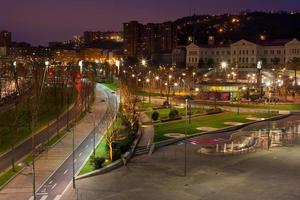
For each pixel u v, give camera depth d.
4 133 98.44
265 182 65.69
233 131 110.69
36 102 97.69
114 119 111.50
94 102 172.25
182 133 104.62
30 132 103.19
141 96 189.25
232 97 169.62
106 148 83.25
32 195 60.09
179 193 60.53
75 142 94.75
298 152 85.88
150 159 80.25
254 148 89.25
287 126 117.44
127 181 66.25
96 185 64.31
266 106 153.62
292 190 61.84
